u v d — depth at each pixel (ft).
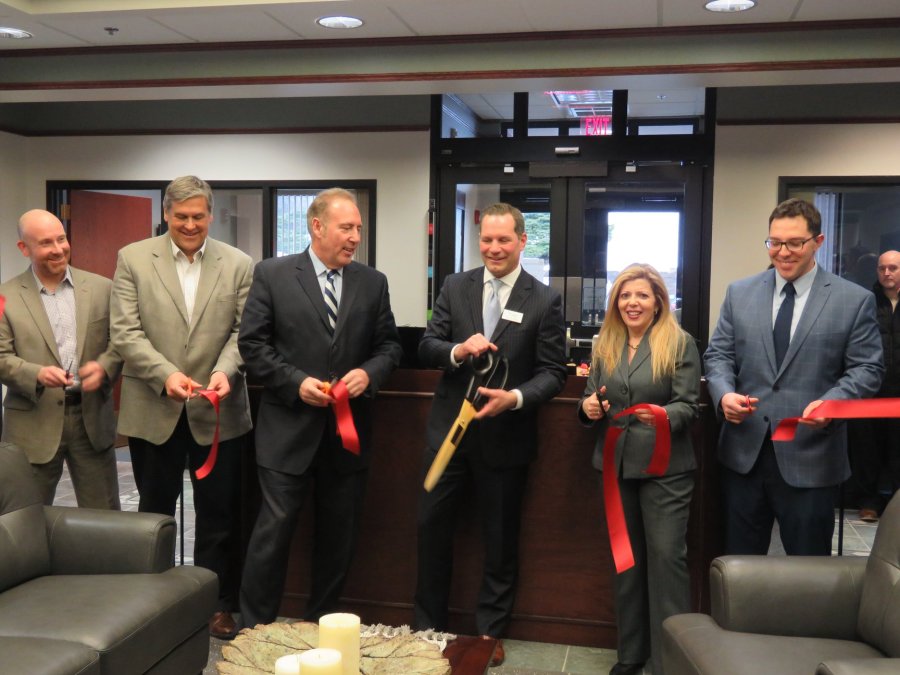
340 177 20.07
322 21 13.64
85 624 7.01
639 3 12.48
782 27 13.26
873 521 16.07
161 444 9.55
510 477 9.33
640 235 18.02
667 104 19.54
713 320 18.11
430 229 18.80
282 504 9.11
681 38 13.73
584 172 17.97
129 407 9.59
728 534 8.90
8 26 14.06
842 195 17.92
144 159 21.16
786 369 8.40
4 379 9.66
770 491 8.50
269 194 20.52
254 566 9.18
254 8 12.94
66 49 15.42
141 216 23.50
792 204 8.30
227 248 10.03
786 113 17.74
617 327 8.83
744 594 7.11
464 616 10.26
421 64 14.58
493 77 14.39
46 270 9.96
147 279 9.52
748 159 17.98
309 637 6.11
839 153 17.65
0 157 20.97
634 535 8.79
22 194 21.72
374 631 8.45
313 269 9.16
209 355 9.60
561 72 14.16
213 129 20.61
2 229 21.08
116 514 8.55
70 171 21.57
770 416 8.45
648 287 8.54
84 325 10.03
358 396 9.16
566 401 9.89
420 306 19.75
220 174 20.72
